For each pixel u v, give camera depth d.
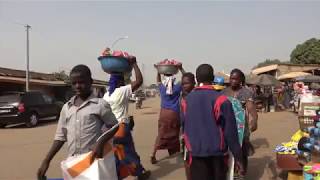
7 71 38.50
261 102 27.48
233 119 4.58
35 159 10.55
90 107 4.62
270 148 11.49
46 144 13.29
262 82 28.44
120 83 6.91
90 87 4.71
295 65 43.94
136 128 18.02
